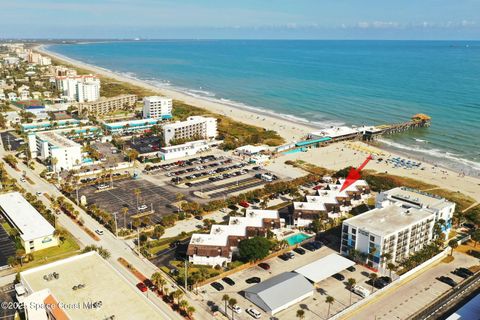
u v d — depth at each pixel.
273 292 141.50
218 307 139.62
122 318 111.12
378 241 162.75
